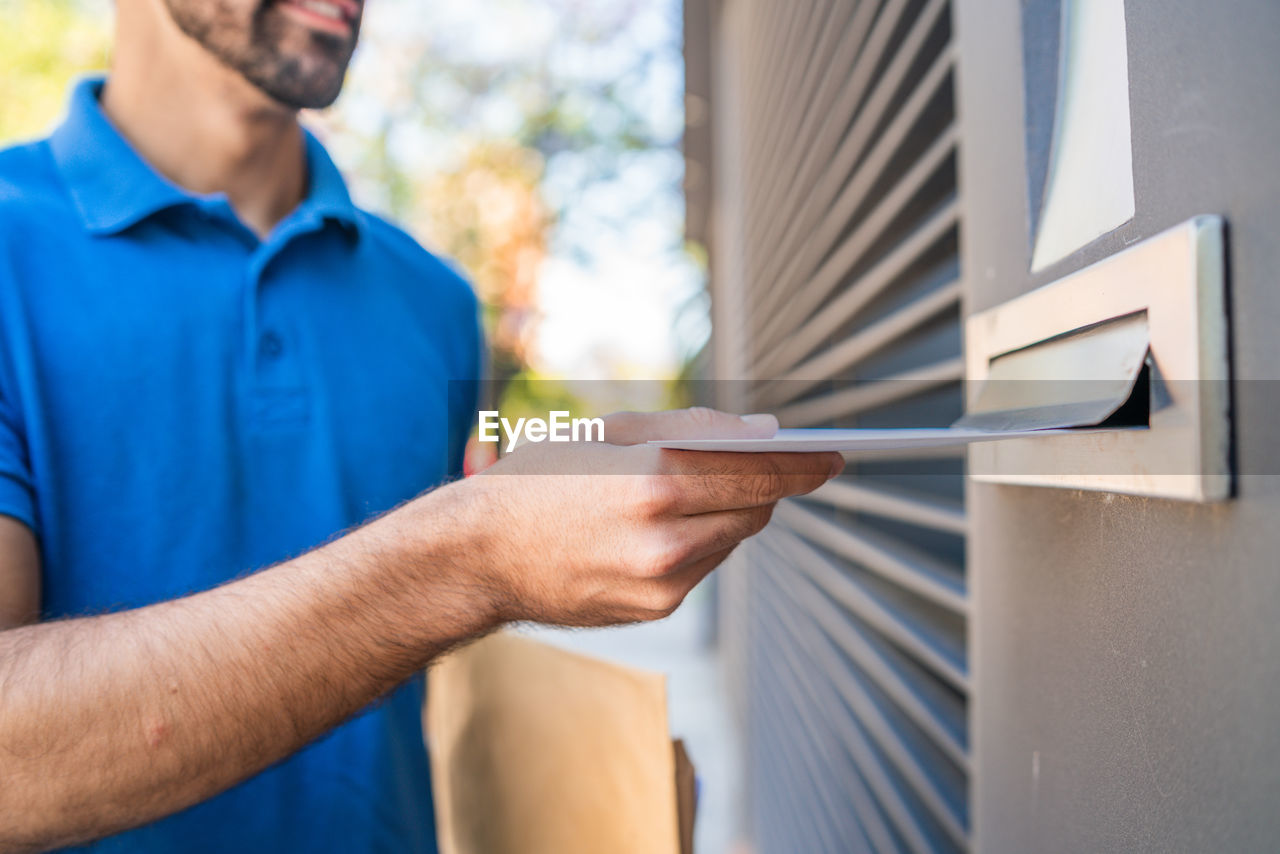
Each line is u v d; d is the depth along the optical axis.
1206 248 0.41
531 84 9.33
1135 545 0.52
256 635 0.56
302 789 0.94
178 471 0.89
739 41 3.72
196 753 0.56
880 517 1.66
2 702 0.53
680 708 5.14
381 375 1.06
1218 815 0.43
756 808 3.12
